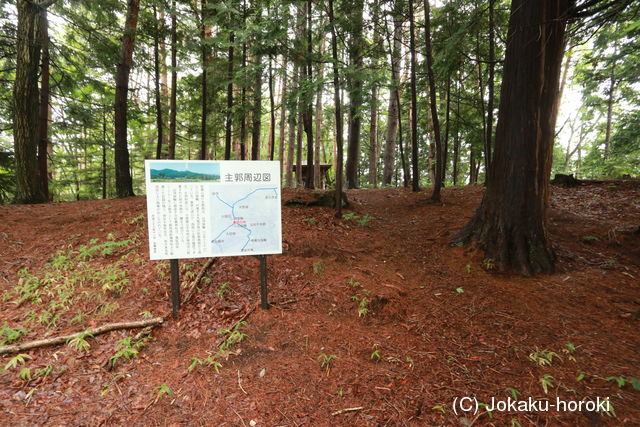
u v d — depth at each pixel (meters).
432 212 7.80
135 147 17.06
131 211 7.07
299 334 3.44
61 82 10.70
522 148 4.74
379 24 8.24
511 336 3.34
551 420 2.27
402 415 2.37
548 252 4.77
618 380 2.56
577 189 8.82
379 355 3.06
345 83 6.68
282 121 15.63
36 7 8.16
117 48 9.60
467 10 8.39
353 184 13.68
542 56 4.48
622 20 4.37
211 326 3.52
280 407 2.48
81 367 2.84
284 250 5.37
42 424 2.25
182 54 10.41
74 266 4.62
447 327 3.58
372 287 4.36
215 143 13.64
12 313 3.61
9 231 5.66
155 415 2.39
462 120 11.70
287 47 7.72
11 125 11.38
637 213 6.46
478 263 4.96
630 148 11.75
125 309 3.74
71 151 15.98
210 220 3.56
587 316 3.62
